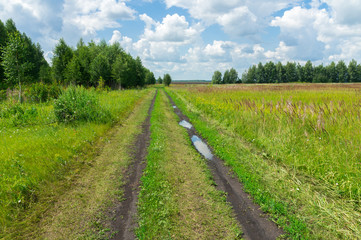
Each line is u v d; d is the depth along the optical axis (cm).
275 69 10738
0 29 3372
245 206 396
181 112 1512
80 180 477
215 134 851
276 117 784
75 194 424
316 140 586
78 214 367
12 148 561
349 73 9531
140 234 322
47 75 3916
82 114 891
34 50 4575
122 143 744
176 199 412
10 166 463
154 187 447
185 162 589
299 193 423
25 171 455
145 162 590
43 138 654
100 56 3562
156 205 388
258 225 347
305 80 10156
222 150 673
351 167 447
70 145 625
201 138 857
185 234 324
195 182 479
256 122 840
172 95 3066
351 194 405
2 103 1114
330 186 444
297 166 525
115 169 539
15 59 1479
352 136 558
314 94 1627
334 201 397
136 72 5494
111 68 4097
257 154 641
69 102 874
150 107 1709
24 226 334
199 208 387
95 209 381
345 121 646
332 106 767
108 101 1438
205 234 324
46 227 336
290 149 600
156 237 318
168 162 581
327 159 504
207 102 1509
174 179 489
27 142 620
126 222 351
